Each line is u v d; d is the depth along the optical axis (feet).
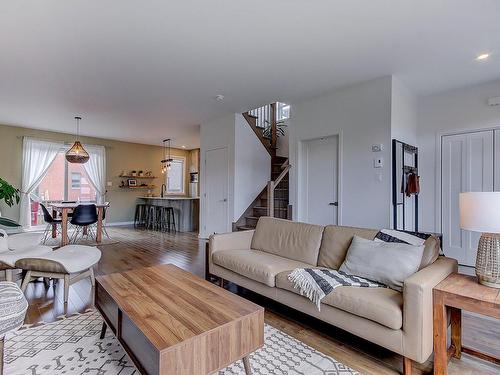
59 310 8.46
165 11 8.05
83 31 9.07
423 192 14.93
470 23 8.59
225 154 19.17
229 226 18.67
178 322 4.89
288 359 6.14
